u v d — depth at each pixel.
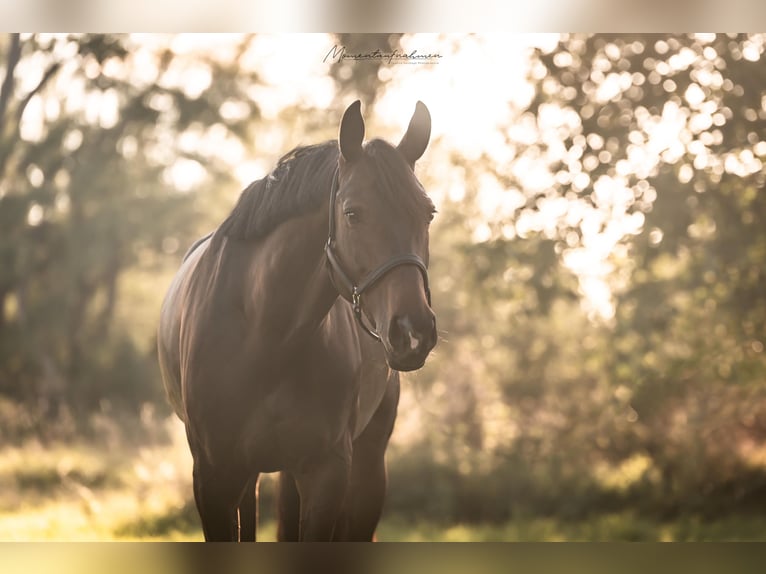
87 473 9.73
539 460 10.32
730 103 9.41
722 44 9.41
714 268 9.22
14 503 8.85
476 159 10.82
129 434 11.27
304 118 13.45
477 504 9.89
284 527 3.94
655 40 9.66
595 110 9.73
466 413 10.80
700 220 9.45
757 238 9.31
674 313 9.40
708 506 9.52
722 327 9.38
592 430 10.36
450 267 11.42
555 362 10.92
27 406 12.58
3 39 13.68
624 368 9.57
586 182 9.55
